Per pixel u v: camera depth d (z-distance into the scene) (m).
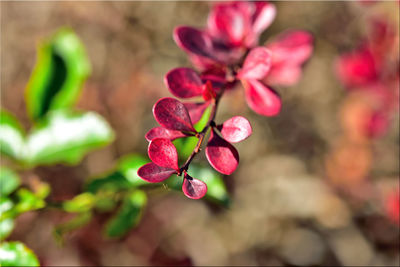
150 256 0.74
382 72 0.51
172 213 0.78
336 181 0.76
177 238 0.76
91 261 0.71
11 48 0.89
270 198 0.80
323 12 0.84
